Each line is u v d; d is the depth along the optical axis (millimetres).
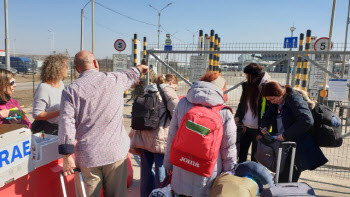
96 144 2217
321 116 2990
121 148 2355
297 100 2859
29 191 2236
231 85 5680
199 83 2146
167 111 3098
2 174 1924
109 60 13750
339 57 8289
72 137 2088
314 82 7289
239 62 5480
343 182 4219
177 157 2004
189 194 2043
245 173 2141
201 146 1894
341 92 4539
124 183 2475
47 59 3014
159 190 2250
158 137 3031
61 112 2115
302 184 2537
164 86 3152
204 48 13547
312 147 2988
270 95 2916
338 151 5816
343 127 7785
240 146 3797
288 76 4848
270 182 2145
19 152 2074
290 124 2910
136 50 11516
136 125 2943
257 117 3500
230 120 2066
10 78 3139
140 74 2664
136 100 3031
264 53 4828
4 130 2031
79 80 2211
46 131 3051
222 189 1853
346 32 13273
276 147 3037
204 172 1942
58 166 2586
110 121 2275
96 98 2199
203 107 2029
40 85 2936
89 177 2281
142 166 3238
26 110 10141
